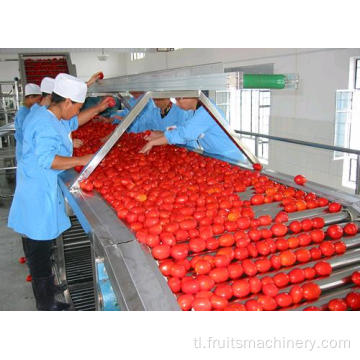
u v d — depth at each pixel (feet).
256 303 3.64
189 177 7.09
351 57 13.88
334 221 5.29
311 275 4.12
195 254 4.37
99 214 5.31
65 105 7.65
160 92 6.98
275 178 7.11
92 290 9.36
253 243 4.56
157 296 3.59
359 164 9.16
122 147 10.00
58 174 8.05
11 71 49.26
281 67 17.84
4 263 11.55
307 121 16.42
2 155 19.93
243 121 22.58
